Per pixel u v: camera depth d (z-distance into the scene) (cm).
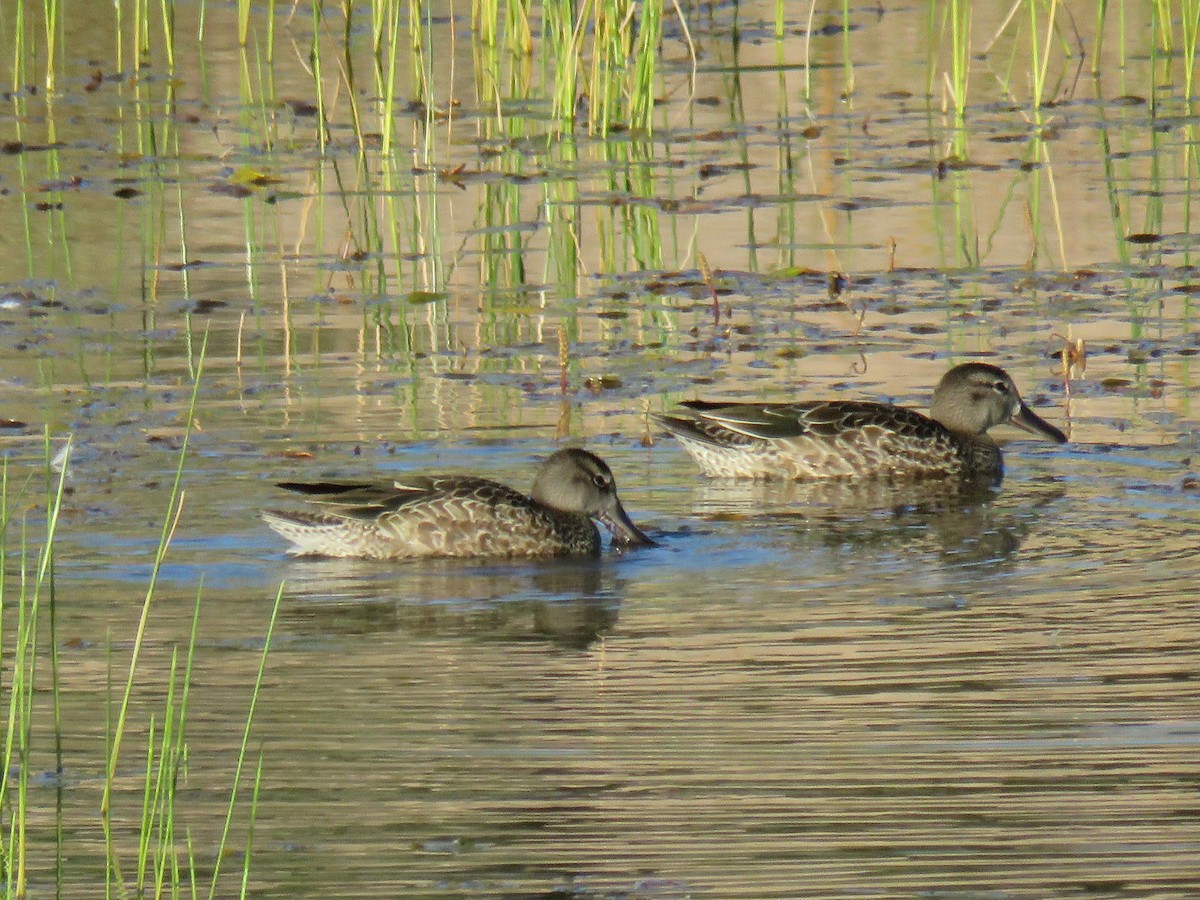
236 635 1230
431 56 2634
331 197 2531
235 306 2066
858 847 895
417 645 1211
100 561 1373
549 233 2384
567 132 2773
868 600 1290
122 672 1154
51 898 870
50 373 1827
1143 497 1551
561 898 850
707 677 1134
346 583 1362
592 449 1683
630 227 2408
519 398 1795
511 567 1416
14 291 2088
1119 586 1304
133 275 2170
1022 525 1488
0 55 3309
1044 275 2125
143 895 855
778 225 2384
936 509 1552
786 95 3047
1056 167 2609
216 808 959
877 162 2644
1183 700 1073
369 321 2030
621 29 2998
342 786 980
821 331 1989
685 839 908
